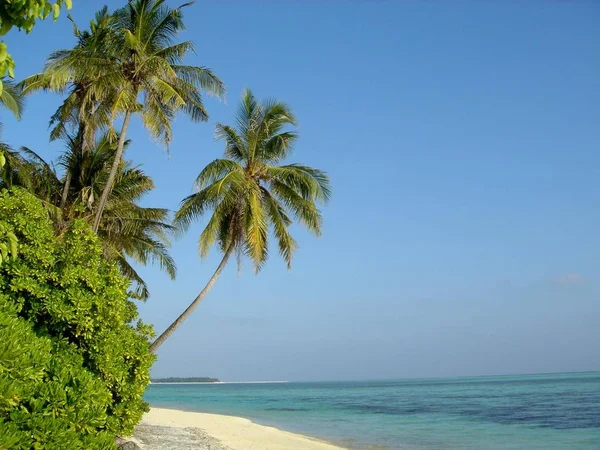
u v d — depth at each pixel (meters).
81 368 10.02
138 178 27.83
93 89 21.70
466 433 32.69
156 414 40.78
